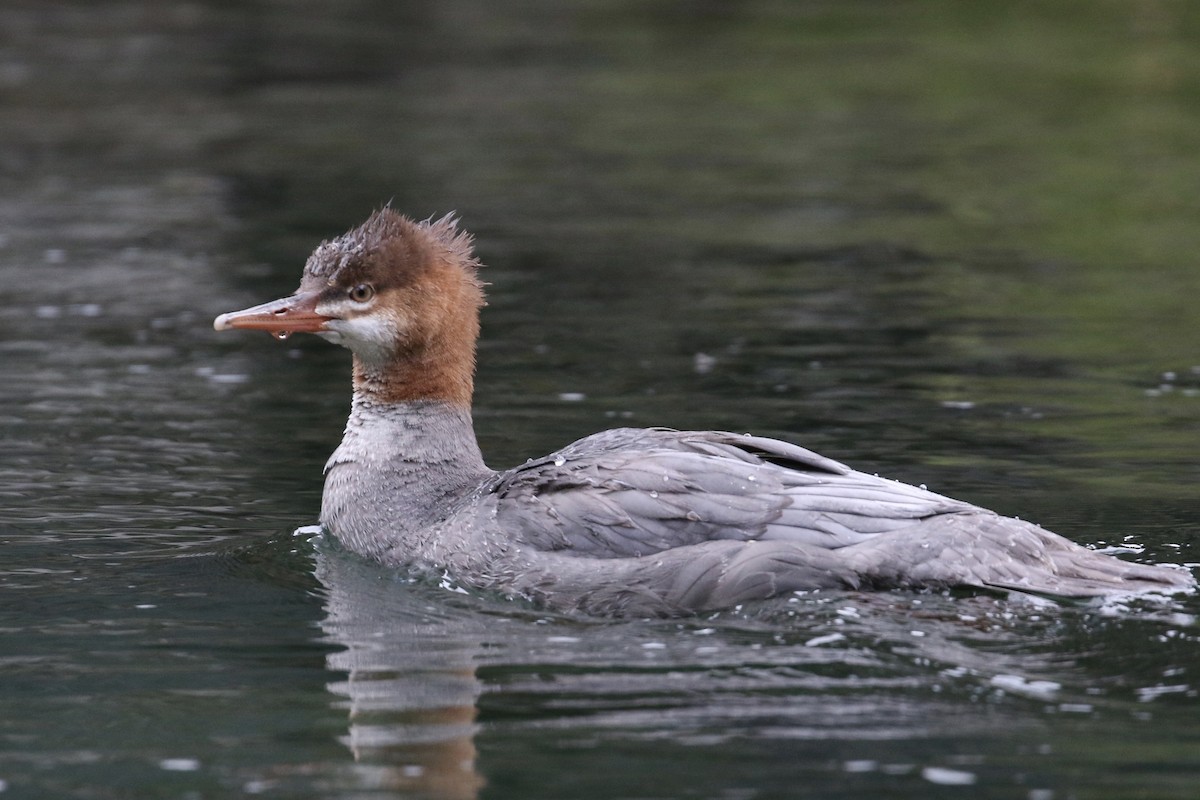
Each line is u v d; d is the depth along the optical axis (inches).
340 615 395.5
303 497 499.5
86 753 319.0
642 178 1040.8
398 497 439.8
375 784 302.2
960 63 1413.6
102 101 1278.3
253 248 848.3
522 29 1642.5
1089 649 353.4
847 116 1227.2
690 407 590.9
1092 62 1392.7
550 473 413.7
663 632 374.3
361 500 444.1
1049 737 315.6
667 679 348.5
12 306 744.3
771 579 380.2
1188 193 967.6
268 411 597.6
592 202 972.6
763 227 908.0
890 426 567.2
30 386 625.6
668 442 417.7
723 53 1494.8
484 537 411.5
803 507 392.2
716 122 1216.2
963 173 1036.5
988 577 378.9
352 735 324.2
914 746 313.1
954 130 1169.4
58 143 1130.0
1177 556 425.7
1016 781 298.2
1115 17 1590.8
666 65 1441.9
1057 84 1311.5
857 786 297.1
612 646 367.9
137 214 928.3
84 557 442.9
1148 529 451.2
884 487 398.6
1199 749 309.3
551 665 358.3
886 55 1461.6
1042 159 1070.4
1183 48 1432.1
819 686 341.7
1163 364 647.1
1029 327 705.6
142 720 334.3
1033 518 463.8
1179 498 482.6
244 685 352.2
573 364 652.1
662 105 1278.3
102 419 584.7
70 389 623.2
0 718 335.6
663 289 778.2
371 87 1353.3
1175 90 1272.1
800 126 1198.3
